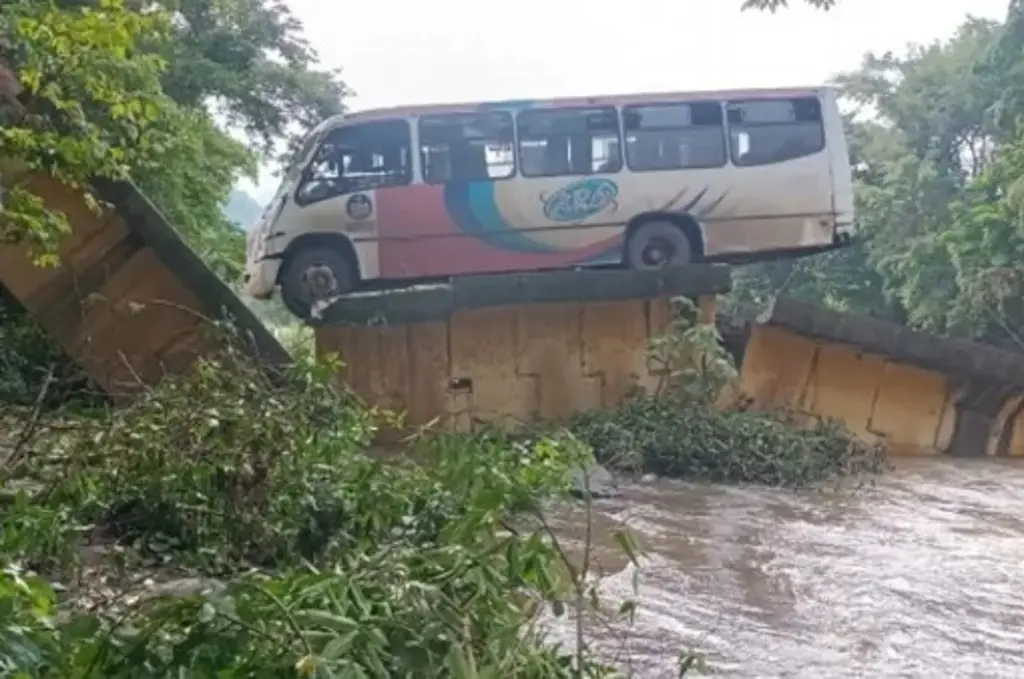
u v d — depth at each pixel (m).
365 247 15.77
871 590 7.42
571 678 4.00
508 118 16.00
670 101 16.25
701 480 12.66
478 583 3.89
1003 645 6.21
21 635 3.27
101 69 10.48
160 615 3.31
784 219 16.36
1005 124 28.30
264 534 6.50
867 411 16.30
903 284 29.28
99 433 6.61
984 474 13.83
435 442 7.46
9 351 11.90
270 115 20.53
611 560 8.08
